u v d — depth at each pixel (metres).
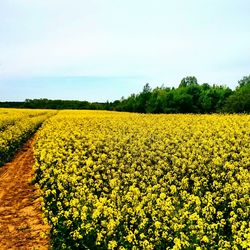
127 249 8.59
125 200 11.24
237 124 29.67
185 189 13.34
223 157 17.72
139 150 20.11
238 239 8.39
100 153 19.73
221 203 11.73
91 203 11.30
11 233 11.85
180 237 8.75
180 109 84.00
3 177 19.47
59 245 10.16
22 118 44.28
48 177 15.05
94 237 9.46
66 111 71.25
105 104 113.25
